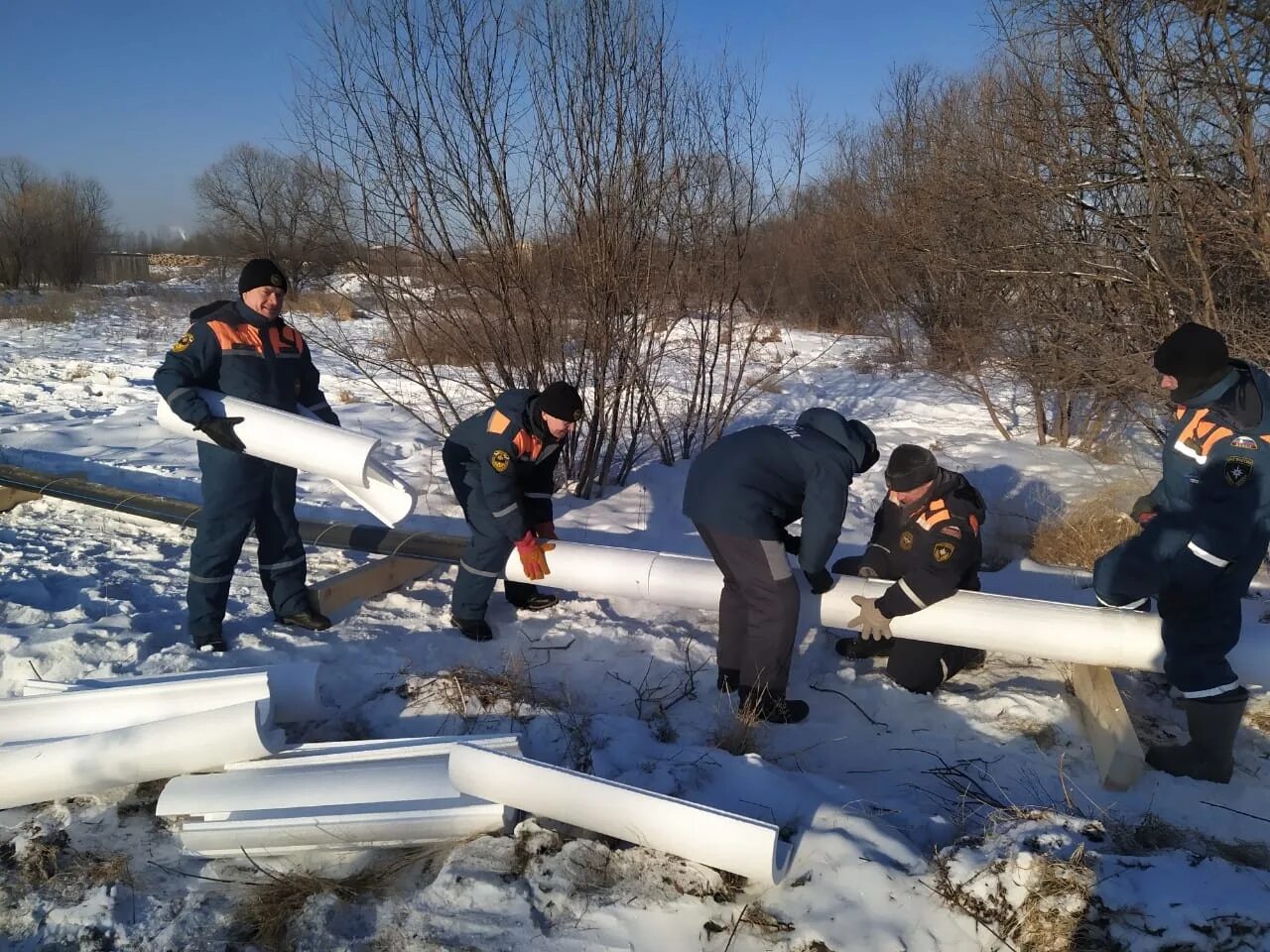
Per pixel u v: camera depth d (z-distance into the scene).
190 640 4.64
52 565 5.57
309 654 4.51
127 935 2.80
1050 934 2.61
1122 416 8.84
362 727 3.94
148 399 11.24
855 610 4.25
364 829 3.07
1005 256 8.43
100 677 4.11
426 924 2.78
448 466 4.83
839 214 16.03
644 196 7.15
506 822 3.16
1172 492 3.61
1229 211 5.95
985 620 4.05
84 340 17.47
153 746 3.26
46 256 31.83
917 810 3.39
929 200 9.63
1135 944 2.55
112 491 6.36
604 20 6.70
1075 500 7.08
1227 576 3.51
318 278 7.76
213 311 4.54
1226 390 3.46
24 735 3.53
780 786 3.39
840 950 2.64
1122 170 7.09
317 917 2.84
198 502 7.12
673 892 2.89
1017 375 9.53
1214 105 6.10
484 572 4.72
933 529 4.11
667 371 13.13
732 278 8.41
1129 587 3.76
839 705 4.28
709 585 4.56
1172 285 6.38
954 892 2.77
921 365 13.93
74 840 3.22
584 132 6.82
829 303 19.08
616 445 8.41
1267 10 5.83
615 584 4.74
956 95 12.12
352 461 4.24
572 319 7.32
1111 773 3.55
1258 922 2.55
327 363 14.09
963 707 4.20
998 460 8.74
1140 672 4.60
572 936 2.74
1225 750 3.61
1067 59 7.11
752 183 8.28
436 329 7.30
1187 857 2.84
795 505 4.09
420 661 4.50
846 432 3.87
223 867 3.12
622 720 3.93
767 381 12.71
